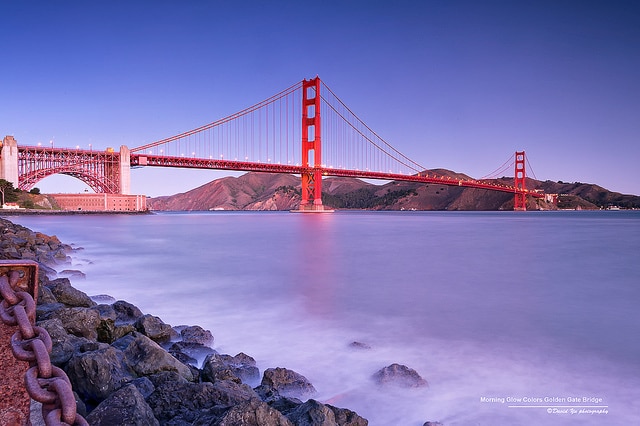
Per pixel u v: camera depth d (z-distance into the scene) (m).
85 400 4.43
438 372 5.90
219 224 59.97
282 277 14.15
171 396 4.27
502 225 57.91
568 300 10.53
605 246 25.88
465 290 11.91
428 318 8.80
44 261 15.74
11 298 1.41
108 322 7.03
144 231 42.66
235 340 7.43
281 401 4.54
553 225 58.53
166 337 7.18
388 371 5.61
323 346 7.04
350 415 4.25
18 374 1.48
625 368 6.05
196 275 14.58
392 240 30.81
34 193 112.62
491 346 7.02
